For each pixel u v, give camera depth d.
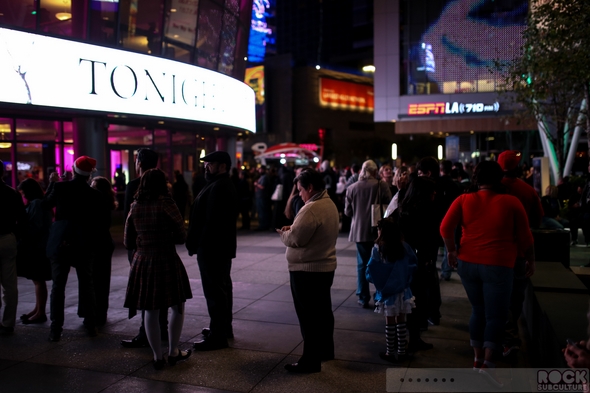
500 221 4.16
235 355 5.11
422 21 30.23
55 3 13.73
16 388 4.38
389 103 31.16
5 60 11.88
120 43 15.02
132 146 17.59
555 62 11.34
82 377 4.61
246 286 8.12
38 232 6.21
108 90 13.85
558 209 11.84
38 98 12.47
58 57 12.81
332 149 70.81
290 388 4.32
